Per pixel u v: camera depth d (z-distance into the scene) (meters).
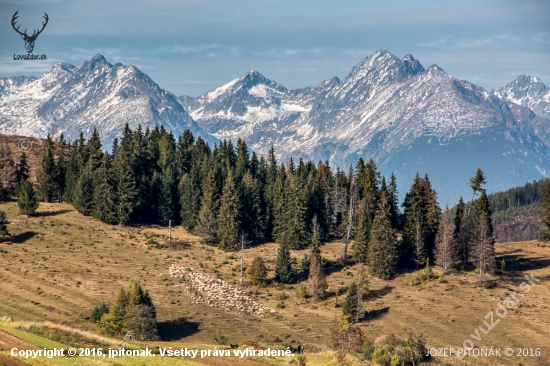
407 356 118.69
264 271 171.50
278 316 151.38
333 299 163.12
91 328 128.50
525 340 137.38
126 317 127.88
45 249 179.75
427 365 120.12
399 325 146.62
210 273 177.25
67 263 170.88
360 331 124.94
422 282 174.38
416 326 145.75
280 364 97.31
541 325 145.50
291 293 167.88
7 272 158.50
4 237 183.62
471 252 178.38
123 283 161.50
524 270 181.50
